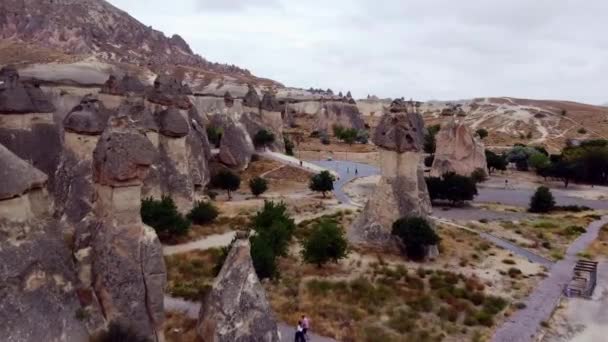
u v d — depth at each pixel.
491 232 48.09
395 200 40.81
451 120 78.69
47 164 35.72
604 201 66.50
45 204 15.12
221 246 37.16
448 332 25.72
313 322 25.52
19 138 35.00
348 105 142.00
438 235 41.22
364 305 28.23
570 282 34.06
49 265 14.62
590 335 26.47
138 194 17.03
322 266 34.72
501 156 88.81
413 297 29.88
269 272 28.81
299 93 179.50
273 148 82.38
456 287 32.22
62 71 85.88
